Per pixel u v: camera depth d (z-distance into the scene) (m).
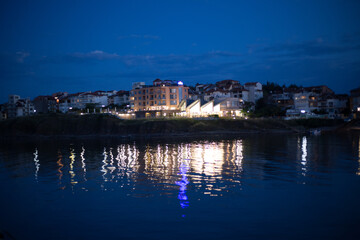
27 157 52.75
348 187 27.48
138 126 116.75
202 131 116.44
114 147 69.38
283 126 124.50
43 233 18.70
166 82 156.50
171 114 144.38
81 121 123.31
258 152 53.56
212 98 160.50
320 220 19.86
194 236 17.73
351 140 75.62
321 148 58.06
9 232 18.94
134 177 33.22
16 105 187.75
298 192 26.05
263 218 20.28
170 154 53.53
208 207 22.52
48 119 124.81
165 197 25.16
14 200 25.41
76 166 41.47
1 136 117.62
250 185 28.58
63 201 24.81
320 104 156.38
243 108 149.25
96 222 20.19
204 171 36.03
